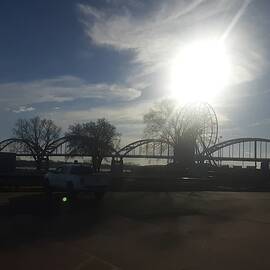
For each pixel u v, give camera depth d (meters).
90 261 11.50
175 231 16.91
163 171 90.31
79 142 122.00
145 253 12.66
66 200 29.47
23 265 10.98
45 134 129.25
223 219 21.06
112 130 129.25
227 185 59.12
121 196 34.31
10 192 36.47
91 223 18.52
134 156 122.25
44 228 17.00
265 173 88.38
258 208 27.06
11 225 17.70
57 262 11.34
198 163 108.19
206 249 13.49
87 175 30.22
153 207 25.73
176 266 11.17
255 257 12.44
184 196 36.09
